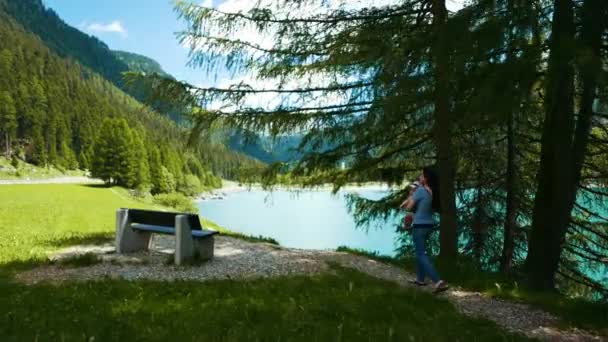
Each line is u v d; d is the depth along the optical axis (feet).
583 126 23.53
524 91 16.21
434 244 34.53
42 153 372.17
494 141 30.17
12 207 67.21
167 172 316.40
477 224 33.73
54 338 13.16
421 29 25.55
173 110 27.45
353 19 26.45
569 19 18.92
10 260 24.70
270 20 26.50
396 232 34.42
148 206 130.72
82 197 127.03
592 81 15.65
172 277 21.91
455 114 22.85
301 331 14.44
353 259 28.27
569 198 22.30
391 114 23.04
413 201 21.24
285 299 17.95
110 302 16.78
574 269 31.42
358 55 25.34
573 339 16.21
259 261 26.35
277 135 28.22
